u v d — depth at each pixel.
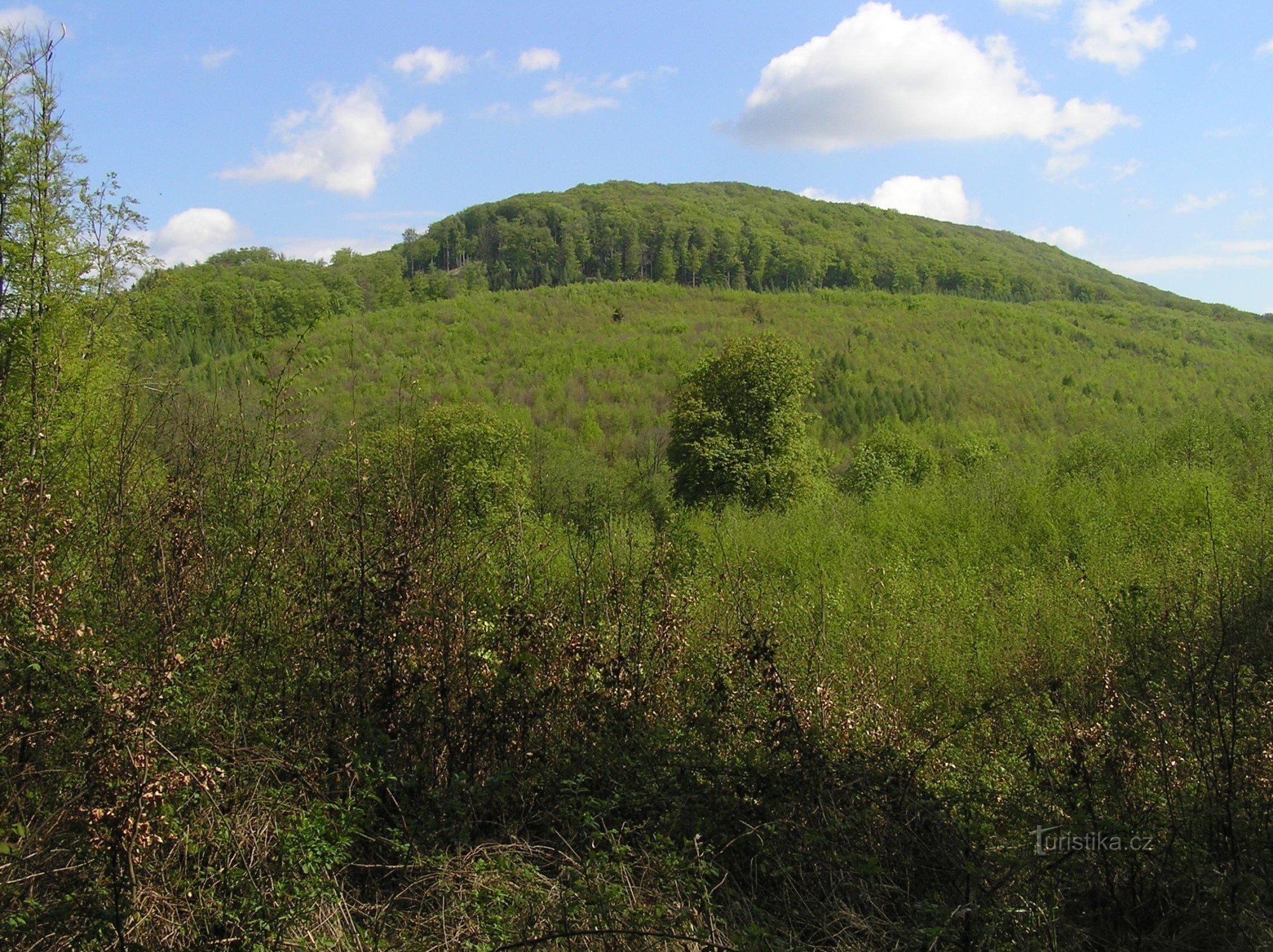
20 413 5.88
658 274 151.38
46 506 4.24
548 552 5.98
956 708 5.40
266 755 3.45
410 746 3.76
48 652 3.14
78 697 3.02
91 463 5.23
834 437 64.25
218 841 2.93
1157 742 3.84
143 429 5.79
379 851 3.23
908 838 3.23
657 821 3.39
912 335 100.75
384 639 3.97
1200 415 17.34
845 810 3.41
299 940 2.67
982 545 11.12
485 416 20.52
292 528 4.83
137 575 4.25
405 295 111.69
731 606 5.80
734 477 22.22
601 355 88.94
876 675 5.50
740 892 3.07
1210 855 3.03
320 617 4.16
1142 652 5.22
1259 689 4.28
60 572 4.03
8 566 3.61
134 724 2.94
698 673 4.75
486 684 4.01
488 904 2.87
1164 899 2.97
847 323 107.12
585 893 2.79
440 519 4.83
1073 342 99.31
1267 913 2.85
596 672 4.23
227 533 4.67
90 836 2.72
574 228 147.12
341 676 3.89
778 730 3.83
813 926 2.91
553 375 80.38
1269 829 3.19
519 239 138.62
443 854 3.17
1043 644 6.21
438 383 74.50
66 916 2.50
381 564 4.32
